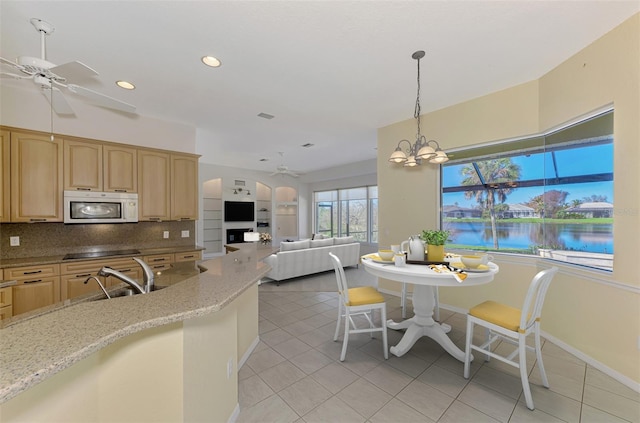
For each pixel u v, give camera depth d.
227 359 1.64
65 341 0.86
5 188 2.85
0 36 2.08
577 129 2.51
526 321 1.86
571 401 1.83
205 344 1.41
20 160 2.92
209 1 1.76
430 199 3.82
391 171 4.26
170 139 4.04
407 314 3.46
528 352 2.48
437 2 1.80
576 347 2.40
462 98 3.34
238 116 3.86
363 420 1.68
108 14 1.86
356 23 1.99
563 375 2.12
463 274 2.01
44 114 3.11
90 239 3.55
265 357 2.43
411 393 1.93
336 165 8.22
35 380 0.67
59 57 2.38
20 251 3.12
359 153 6.48
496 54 2.41
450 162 3.72
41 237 3.24
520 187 3.12
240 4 1.79
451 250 3.68
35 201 3.00
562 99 2.56
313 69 2.63
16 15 1.85
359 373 2.18
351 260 6.44
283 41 2.19
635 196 1.94
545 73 2.76
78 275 3.09
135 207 3.61
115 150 3.52
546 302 2.74
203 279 1.70
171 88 2.99
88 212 3.29
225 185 8.37
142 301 1.26
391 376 2.14
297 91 3.10
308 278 5.56
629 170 1.98
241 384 2.04
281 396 1.91
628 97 1.98
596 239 2.33
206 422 1.41
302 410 1.77
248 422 1.67
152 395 1.17
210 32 2.07
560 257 2.69
